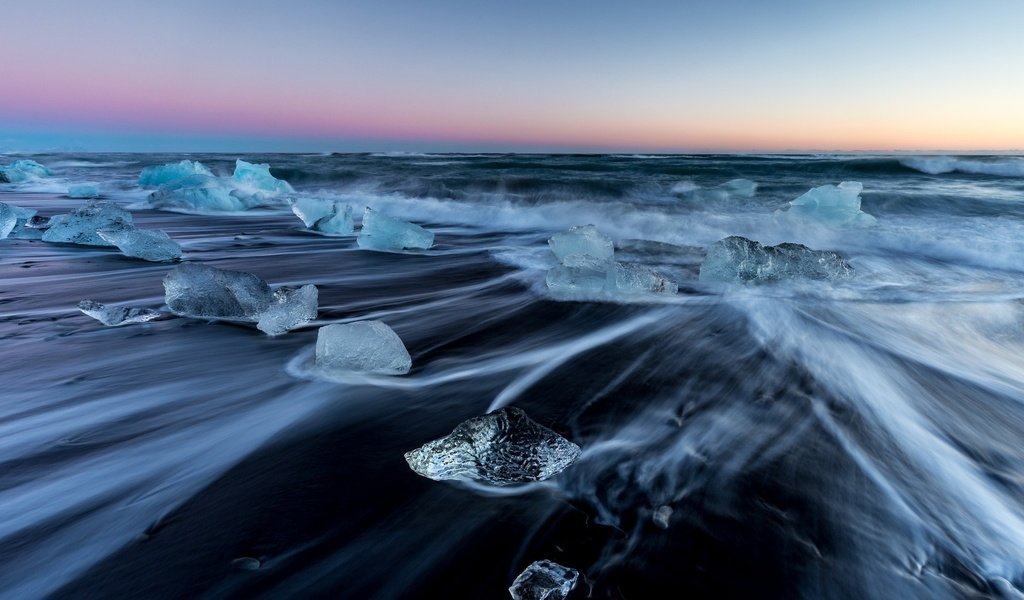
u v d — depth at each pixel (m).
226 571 1.50
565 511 1.77
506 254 6.96
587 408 2.56
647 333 3.71
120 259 5.97
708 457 2.11
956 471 2.05
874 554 1.59
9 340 3.35
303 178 17.27
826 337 3.57
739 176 16.36
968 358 3.26
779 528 1.69
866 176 15.91
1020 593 1.46
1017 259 5.63
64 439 2.23
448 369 3.05
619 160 27.33
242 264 6.15
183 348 3.28
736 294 4.67
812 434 2.31
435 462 1.95
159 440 2.23
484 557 1.57
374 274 5.74
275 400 2.62
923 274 5.34
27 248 6.42
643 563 1.54
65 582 1.47
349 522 1.71
